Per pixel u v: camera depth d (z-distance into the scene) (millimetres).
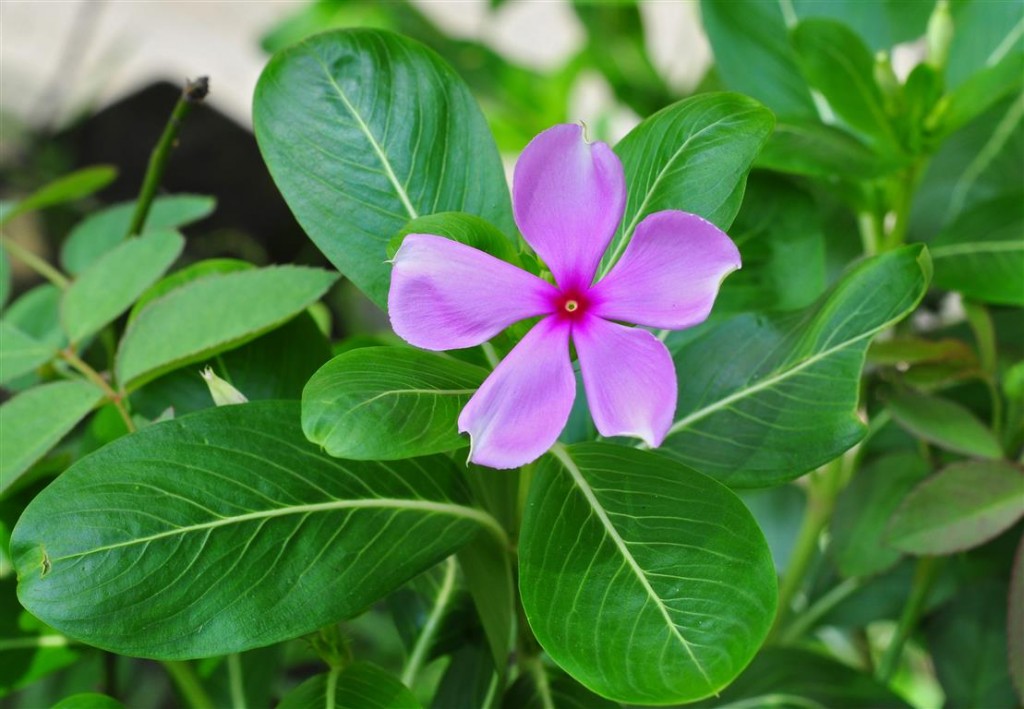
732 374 418
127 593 382
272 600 387
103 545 383
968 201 510
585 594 382
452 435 377
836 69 456
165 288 435
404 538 397
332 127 417
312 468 397
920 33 486
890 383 464
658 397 373
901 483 469
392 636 540
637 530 387
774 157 449
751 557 383
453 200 417
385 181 417
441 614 442
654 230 375
